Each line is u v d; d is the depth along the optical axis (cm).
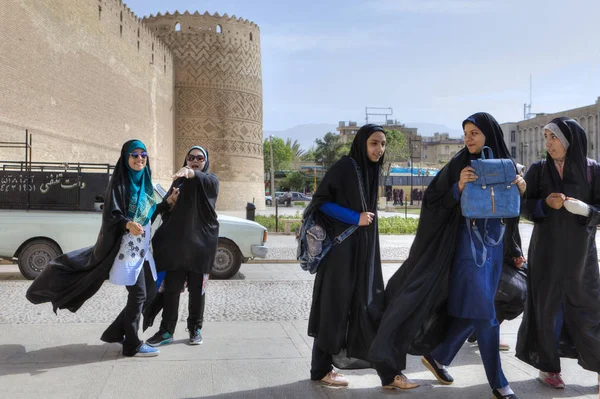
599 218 400
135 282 482
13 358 486
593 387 438
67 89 2128
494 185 375
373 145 424
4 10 1664
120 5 2719
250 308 729
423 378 459
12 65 1712
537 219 430
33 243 962
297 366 480
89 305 721
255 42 4006
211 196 532
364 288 422
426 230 407
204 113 3769
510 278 475
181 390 419
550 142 427
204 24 3775
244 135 3909
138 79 2992
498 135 404
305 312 708
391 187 6894
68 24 2133
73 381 432
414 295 395
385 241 1834
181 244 522
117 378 441
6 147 1662
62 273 496
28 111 1822
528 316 443
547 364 431
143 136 3069
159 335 538
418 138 10500
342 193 424
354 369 460
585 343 417
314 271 425
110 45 2588
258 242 1006
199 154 547
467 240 397
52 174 976
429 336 424
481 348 400
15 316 650
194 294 538
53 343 534
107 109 2550
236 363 486
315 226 423
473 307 388
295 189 8006
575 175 419
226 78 3812
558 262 416
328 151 7756
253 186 3978
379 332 399
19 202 970
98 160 2444
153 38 3266
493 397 411
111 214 470
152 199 509
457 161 402
